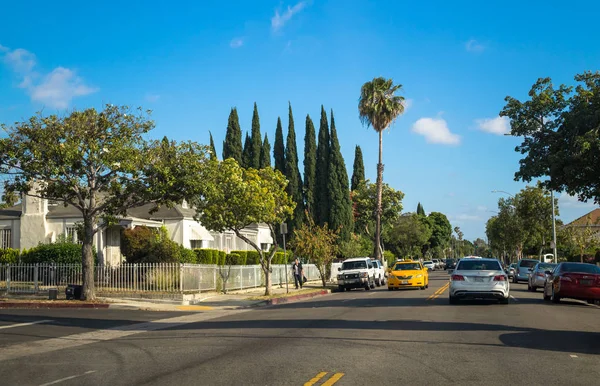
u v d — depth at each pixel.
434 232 118.31
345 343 11.75
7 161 21.36
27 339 13.99
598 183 22.06
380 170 50.91
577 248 59.38
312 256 38.84
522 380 8.35
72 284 24.48
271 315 19.02
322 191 61.22
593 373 8.84
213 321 17.67
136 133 22.69
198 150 23.09
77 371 9.73
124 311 21.27
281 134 64.44
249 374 8.89
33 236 34.84
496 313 17.94
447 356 10.22
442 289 32.62
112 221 23.56
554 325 14.74
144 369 9.66
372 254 66.88
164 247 32.28
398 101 50.19
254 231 50.09
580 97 22.09
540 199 55.75
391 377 8.53
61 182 22.03
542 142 22.88
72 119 21.55
